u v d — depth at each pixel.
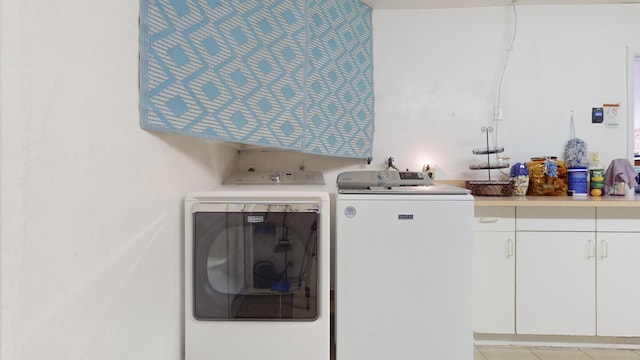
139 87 1.09
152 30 1.12
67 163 0.79
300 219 1.47
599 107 2.47
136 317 1.09
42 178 0.72
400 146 2.53
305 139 1.94
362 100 2.41
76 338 0.82
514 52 2.49
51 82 0.74
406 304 1.59
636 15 2.45
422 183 1.91
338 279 1.60
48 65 0.73
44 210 0.73
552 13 2.48
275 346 1.47
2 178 0.64
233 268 1.47
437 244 1.59
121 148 1.01
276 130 1.73
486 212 2.07
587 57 2.47
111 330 0.96
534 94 2.49
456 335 1.58
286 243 1.48
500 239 2.06
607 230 2.00
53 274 0.75
